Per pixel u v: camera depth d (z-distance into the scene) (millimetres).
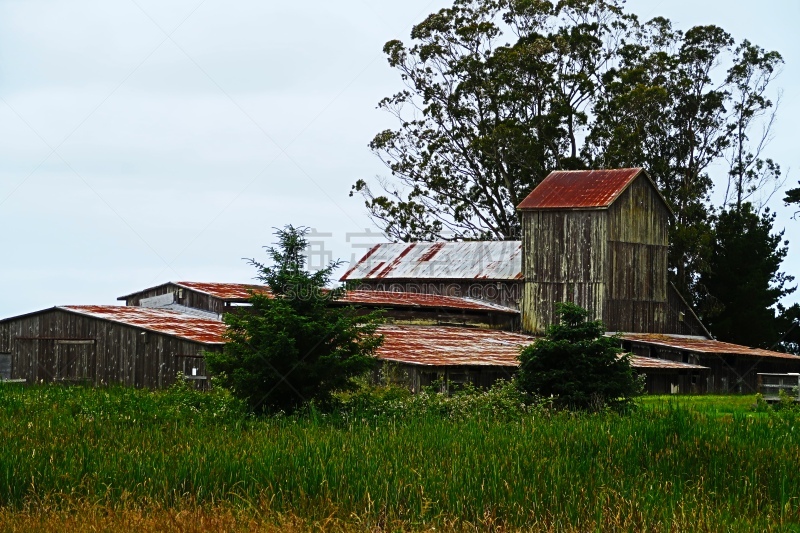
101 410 32406
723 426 27422
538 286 73188
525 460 23172
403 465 22594
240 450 23875
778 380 47031
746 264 88062
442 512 19812
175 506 20188
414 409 33875
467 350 55156
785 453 24344
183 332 48719
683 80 88375
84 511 19234
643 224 73750
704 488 22078
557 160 90938
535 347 38125
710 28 89938
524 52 89312
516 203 91625
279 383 32875
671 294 75812
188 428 28641
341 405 34000
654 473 23109
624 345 69875
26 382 53500
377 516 19719
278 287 33969
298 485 21172
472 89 92125
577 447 25156
